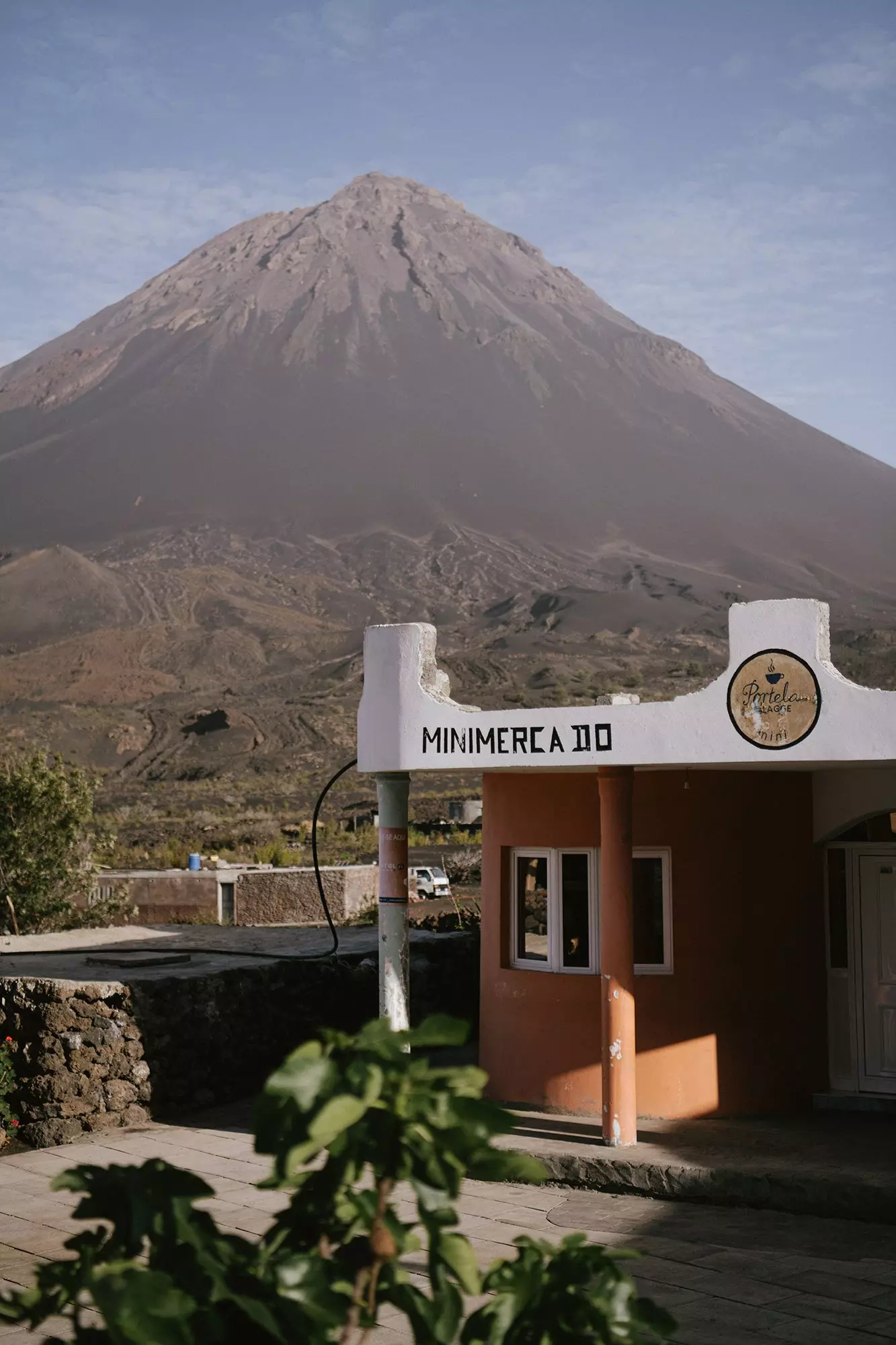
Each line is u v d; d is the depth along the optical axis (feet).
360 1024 54.54
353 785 327.26
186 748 451.12
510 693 529.86
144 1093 45.09
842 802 43.73
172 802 317.83
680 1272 28.58
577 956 43.91
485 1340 9.79
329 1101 8.95
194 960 53.16
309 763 405.18
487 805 46.47
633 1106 38.09
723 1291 27.27
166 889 105.60
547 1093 43.14
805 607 34.73
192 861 115.24
